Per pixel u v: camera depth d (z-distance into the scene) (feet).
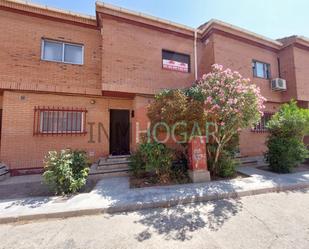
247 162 29.37
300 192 18.12
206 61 31.73
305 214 13.07
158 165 20.52
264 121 35.32
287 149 24.64
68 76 26.68
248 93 20.40
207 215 13.16
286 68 36.65
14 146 23.77
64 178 16.69
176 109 19.65
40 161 24.72
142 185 19.45
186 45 31.30
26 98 24.89
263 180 20.83
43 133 25.09
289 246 9.27
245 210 13.89
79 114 27.53
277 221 12.04
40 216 12.84
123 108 30.27
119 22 26.53
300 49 36.63
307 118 24.45
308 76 36.96
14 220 12.42
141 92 27.07
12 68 24.04
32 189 18.20
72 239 10.23
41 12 25.52
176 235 10.53
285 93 36.70
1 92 24.97
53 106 26.20
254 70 34.76
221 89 20.36
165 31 29.71
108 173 22.93
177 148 23.80
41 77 25.27
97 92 27.76
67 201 15.10
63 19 26.78
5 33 24.14
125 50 26.58
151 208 14.65
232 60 31.53
